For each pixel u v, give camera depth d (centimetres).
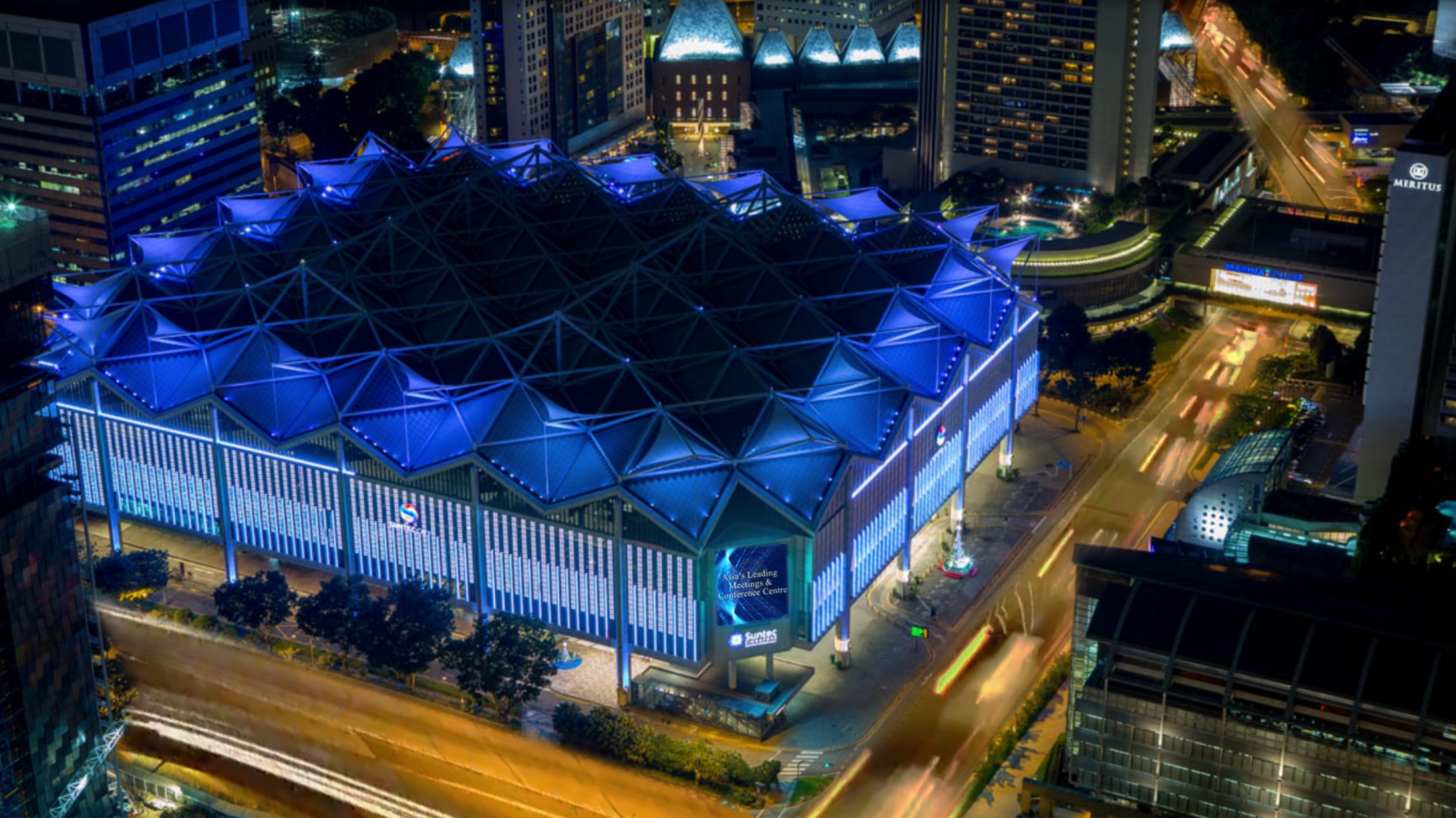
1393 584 18650
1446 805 16475
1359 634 17200
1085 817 18712
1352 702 16612
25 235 17788
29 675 18638
